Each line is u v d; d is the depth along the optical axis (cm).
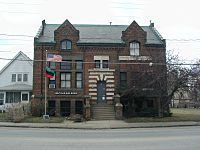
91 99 4694
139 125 3506
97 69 4794
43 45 4769
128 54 4847
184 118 4266
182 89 4384
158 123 3722
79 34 4981
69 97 4734
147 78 4319
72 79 4762
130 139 2152
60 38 4809
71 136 2356
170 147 1761
